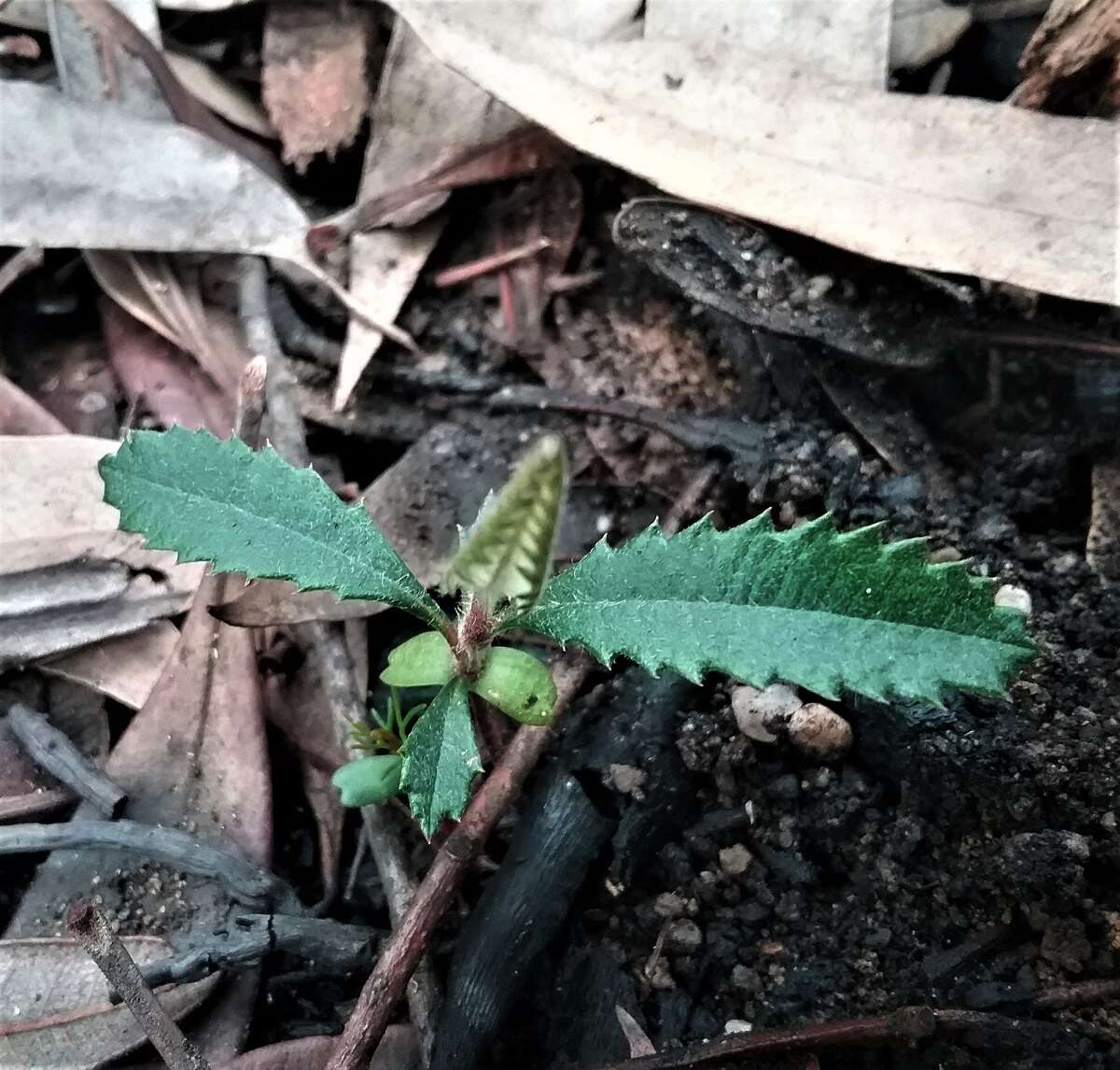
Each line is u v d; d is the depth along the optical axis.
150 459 0.12
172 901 0.14
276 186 0.17
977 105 0.15
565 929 0.14
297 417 0.16
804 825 0.14
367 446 0.17
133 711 0.15
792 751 0.14
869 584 0.11
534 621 0.12
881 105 0.15
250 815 0.14
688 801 0.14
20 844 0.13
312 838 0.15
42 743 0.14
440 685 0.15
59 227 0.16
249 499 0.12
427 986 0.13
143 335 0.17
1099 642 0.14
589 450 0.16
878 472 0.15
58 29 0.18
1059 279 0.14
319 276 0.17
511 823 0.15
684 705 0.14
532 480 0.11
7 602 0.15
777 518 0.15
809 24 0.16
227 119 0.18
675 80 0.15
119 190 0.17
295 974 0.14
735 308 0.15
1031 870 0.13
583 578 0.12
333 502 0.12
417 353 0.17
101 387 0.17
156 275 0.17
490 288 0.18
